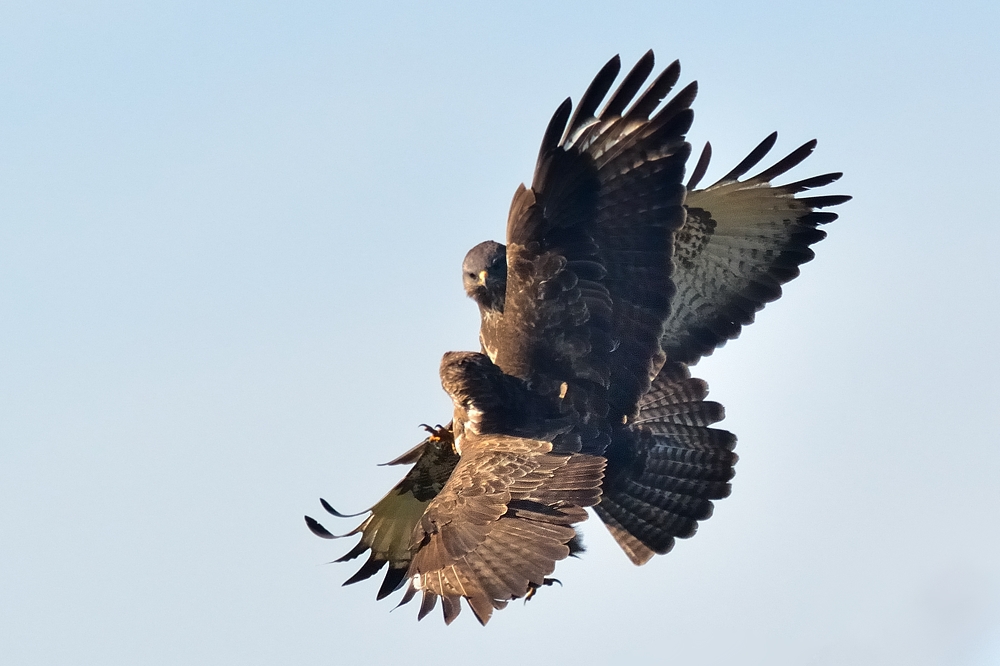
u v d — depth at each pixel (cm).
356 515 1376
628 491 1702
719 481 1700
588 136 1356
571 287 1395
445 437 1512
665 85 1354
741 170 1694
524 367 1406
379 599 1527
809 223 1692
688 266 1706
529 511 1302
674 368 1709
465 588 1276
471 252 1677
